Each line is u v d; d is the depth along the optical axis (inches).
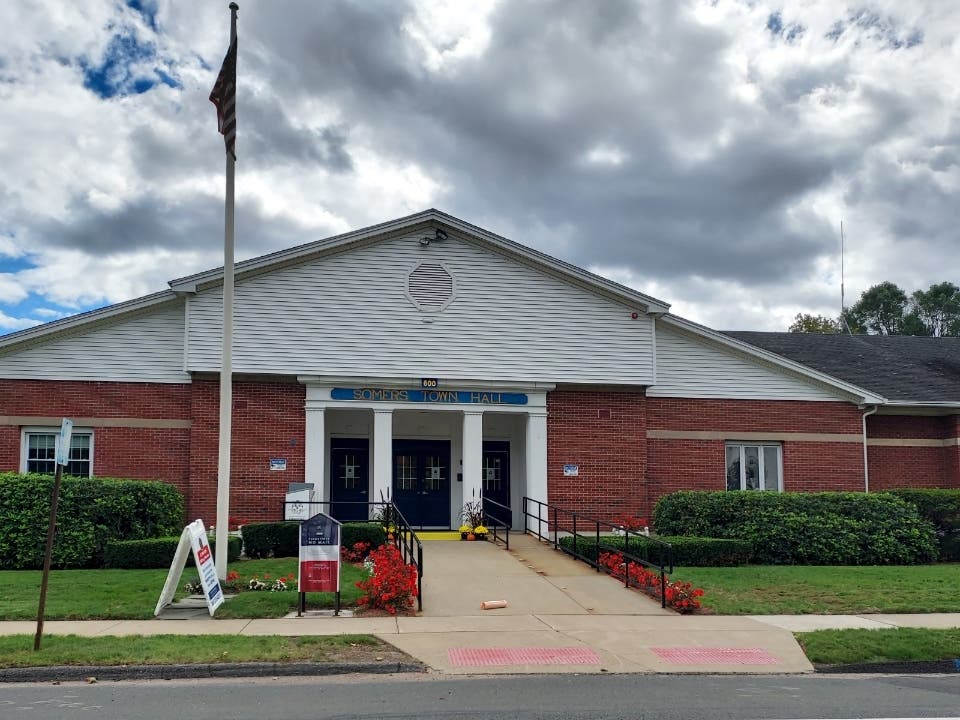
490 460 970.7
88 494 689.6
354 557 693.9
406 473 955.3
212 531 799.1
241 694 359.6
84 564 678.5
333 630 470.6
